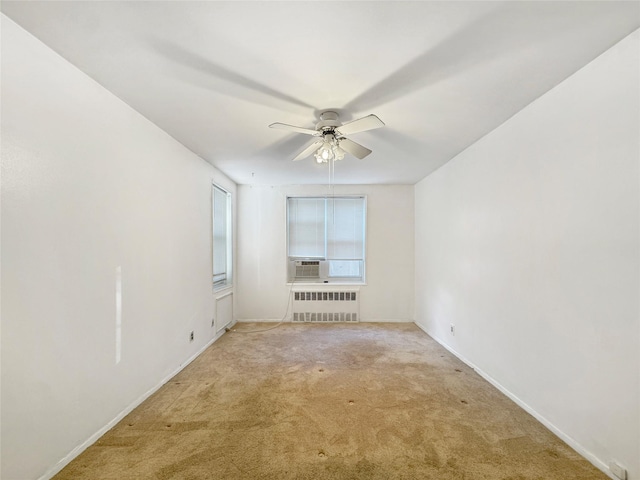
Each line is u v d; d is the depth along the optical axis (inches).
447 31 59.3
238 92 82.4
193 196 133.4
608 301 65.2
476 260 120.7
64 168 67.6
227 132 110.6
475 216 121.5
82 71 72.3
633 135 60.2
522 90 82.0
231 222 191.2
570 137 75.1
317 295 202.5
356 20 56.2
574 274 73.8
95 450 72.6
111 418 82.0
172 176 115.3
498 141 105.7
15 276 57.1
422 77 75.5
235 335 170.4
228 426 82.8
